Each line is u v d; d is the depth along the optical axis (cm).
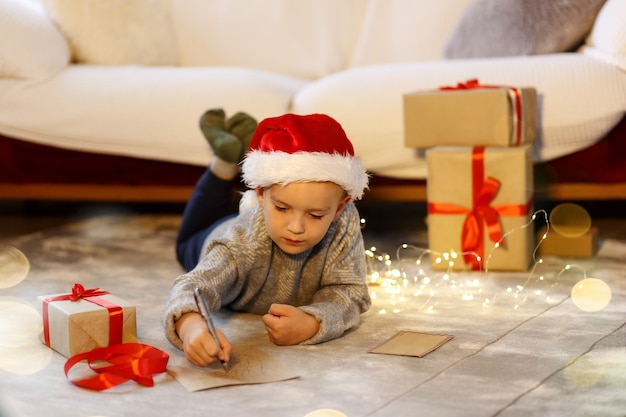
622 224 243
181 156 247
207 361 128
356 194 144
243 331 153
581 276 189
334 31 287
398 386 124
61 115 246
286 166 133
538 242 209
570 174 228
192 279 142
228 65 291
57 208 294
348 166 138
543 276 191
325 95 235
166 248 228
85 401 122
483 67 227
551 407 115
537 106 219
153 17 280
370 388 124
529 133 203
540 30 244
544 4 244
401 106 227
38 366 137
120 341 143
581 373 128
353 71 242
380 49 282
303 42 288
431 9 277
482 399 119
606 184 227
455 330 152
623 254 208
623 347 140
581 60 223
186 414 116
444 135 202
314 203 136
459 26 259
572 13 240
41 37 251
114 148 249
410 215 269
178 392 124
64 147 253
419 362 135
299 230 136
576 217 220
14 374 134
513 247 195
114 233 250
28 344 149
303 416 114
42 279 197
